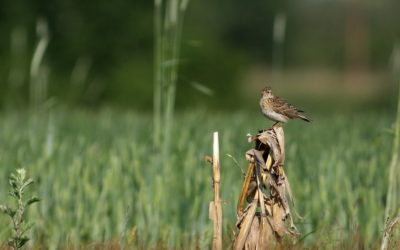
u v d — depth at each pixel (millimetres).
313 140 20625
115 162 15070
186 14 76688
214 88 70688
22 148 16812
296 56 118625
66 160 16719
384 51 114438
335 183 14398
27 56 61062
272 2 119375
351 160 16531
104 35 70062
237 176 15242
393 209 13141
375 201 14008
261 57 119438
